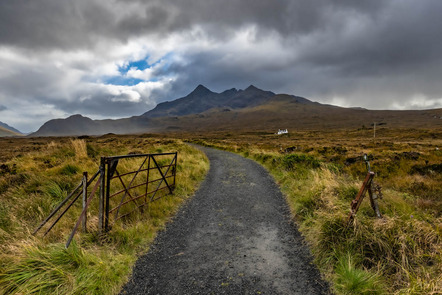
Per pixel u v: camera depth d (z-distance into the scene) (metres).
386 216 4.37
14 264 3.23
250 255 4.32
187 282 3.58
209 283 3.54
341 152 20.39
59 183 6.80
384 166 11.27
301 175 9.50
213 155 21.70
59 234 4.48
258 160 16.95
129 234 4.73
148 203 6.42
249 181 10.24
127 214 5.72
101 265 3.61
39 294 2.96
